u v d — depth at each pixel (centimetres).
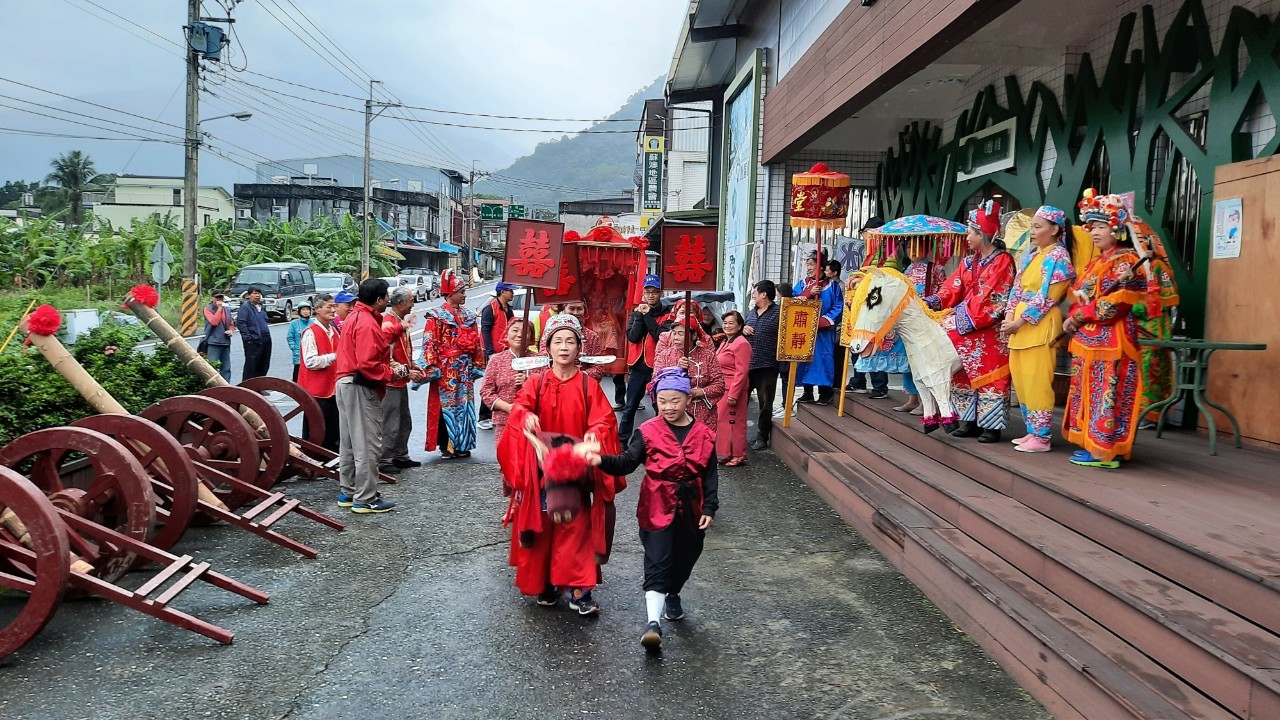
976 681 404
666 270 773
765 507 718
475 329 923
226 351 1410
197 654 430
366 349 685
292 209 5516
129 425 532
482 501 737
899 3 800
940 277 847
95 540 498
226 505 652
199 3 2289
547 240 664
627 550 616
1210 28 662
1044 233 565
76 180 6034
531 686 402
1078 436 541
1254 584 334
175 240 3456
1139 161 731
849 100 969
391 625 471
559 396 495
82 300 2889
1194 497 455
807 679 409
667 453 454
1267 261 590
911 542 538
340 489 736
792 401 945
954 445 626
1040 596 420
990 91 1034
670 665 425
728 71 2186
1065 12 787
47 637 445
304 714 372
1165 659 338
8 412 581
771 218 1520
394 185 7619
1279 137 591
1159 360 641
